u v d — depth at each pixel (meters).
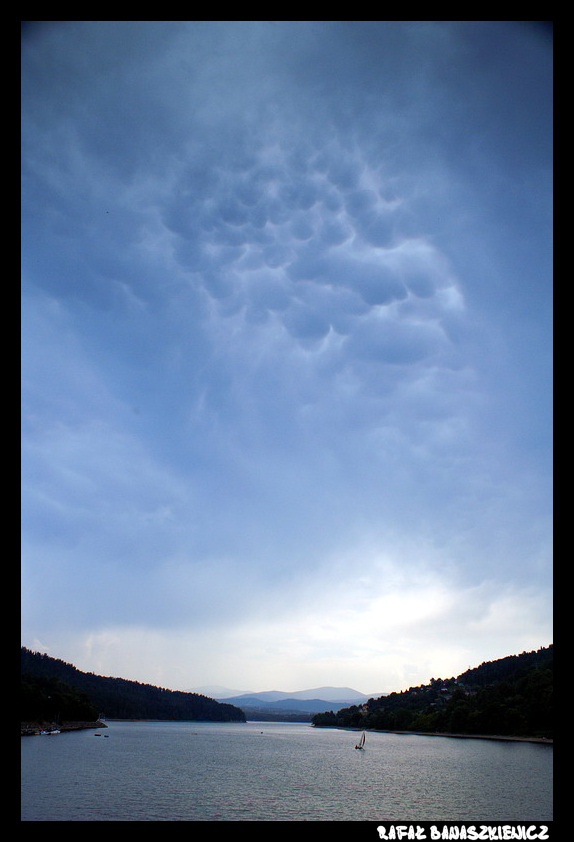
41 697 174.38
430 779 75.62
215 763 100.56
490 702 174.12
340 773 84.50
